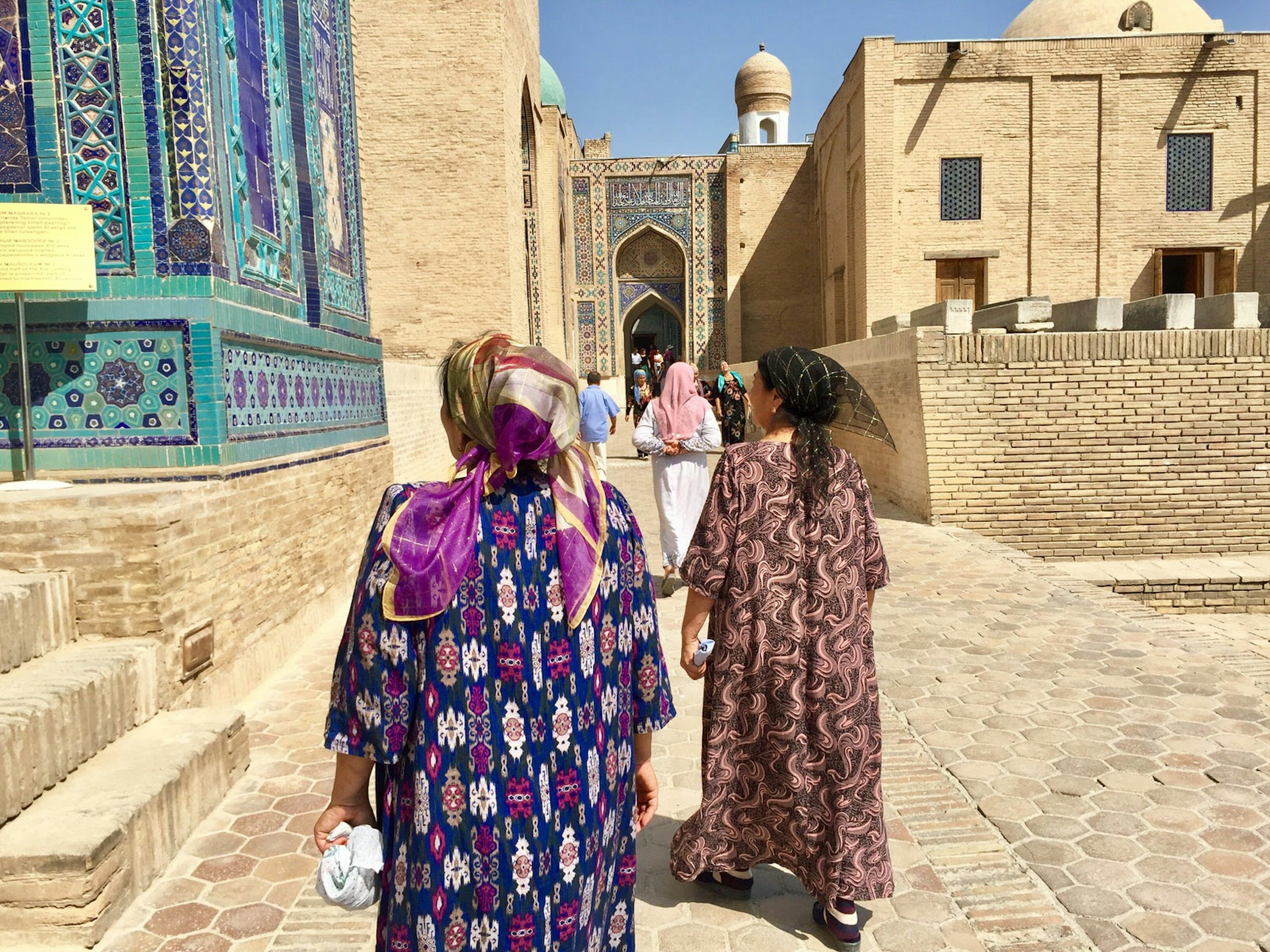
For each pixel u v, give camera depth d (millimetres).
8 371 3914
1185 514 8570
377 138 15914
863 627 2291
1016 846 2828
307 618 5070
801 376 2307
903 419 9359
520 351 1363
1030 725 3797
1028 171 17906
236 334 4176
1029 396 8594
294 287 5160
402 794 1320
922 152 17953
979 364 8633
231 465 4074
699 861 2443
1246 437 8477
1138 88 17656
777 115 33312
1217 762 3389
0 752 2467
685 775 3410
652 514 9984
